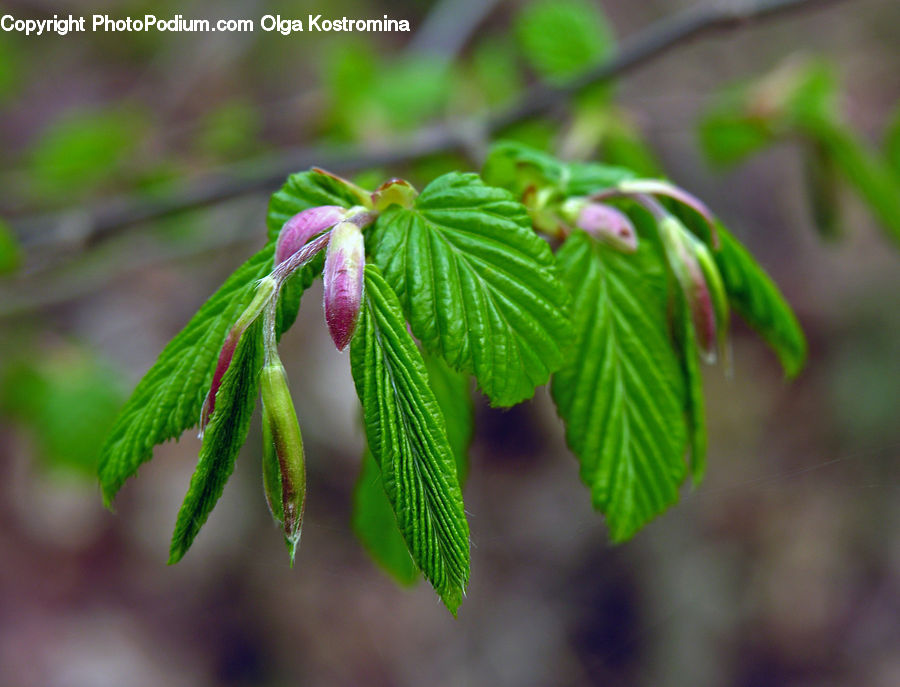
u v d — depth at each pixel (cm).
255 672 442
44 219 251
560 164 120
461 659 462
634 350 112
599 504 110
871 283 510
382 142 267
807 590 484
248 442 456
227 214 325
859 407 495
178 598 448
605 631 478
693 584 488
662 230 110
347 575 458
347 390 455
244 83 450
